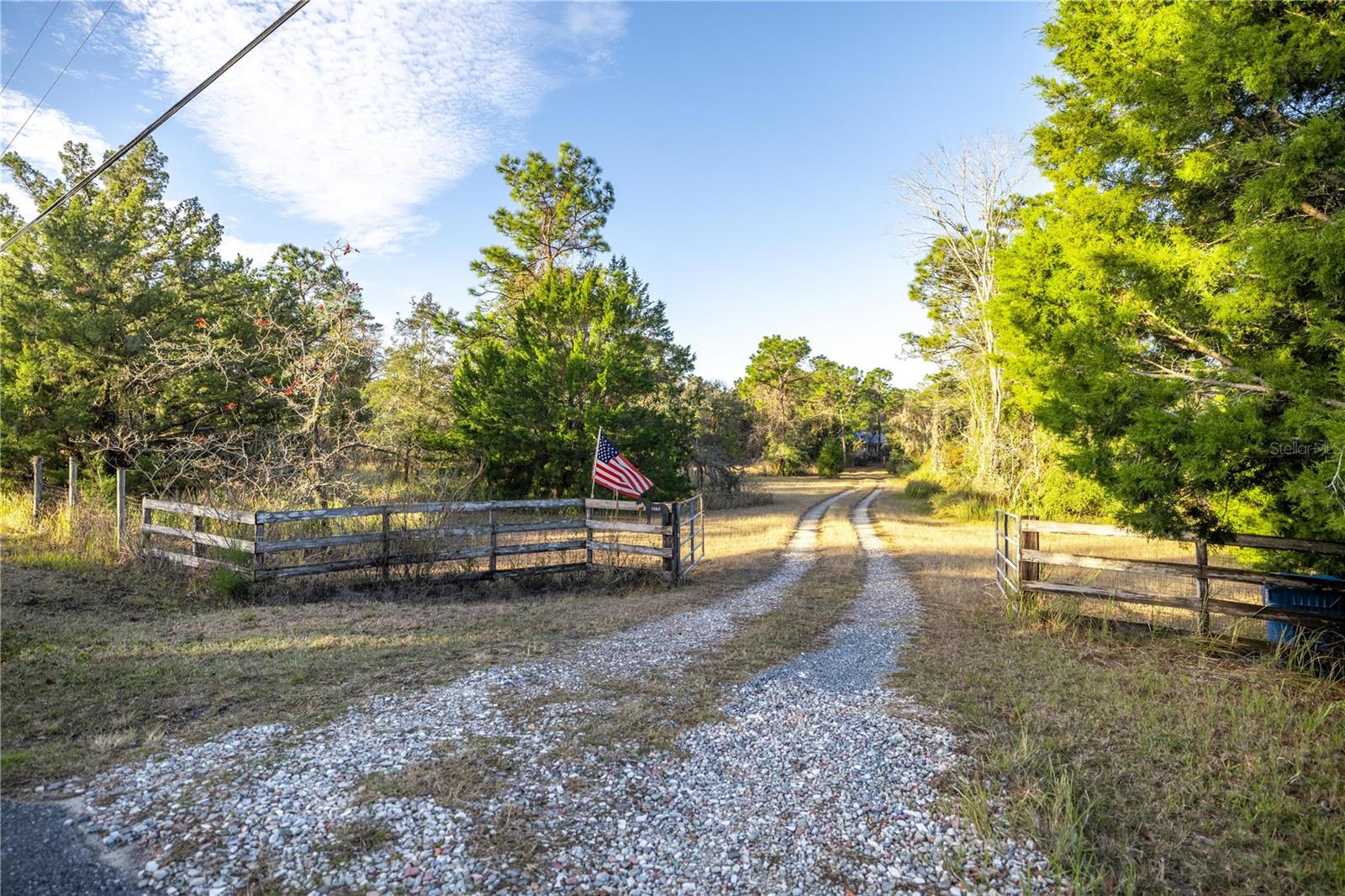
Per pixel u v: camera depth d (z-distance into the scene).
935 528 21.75
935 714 5.40
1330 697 5.71
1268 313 6.28
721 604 9.56
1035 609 8.62
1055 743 4.82
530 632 7.68
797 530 21.19
